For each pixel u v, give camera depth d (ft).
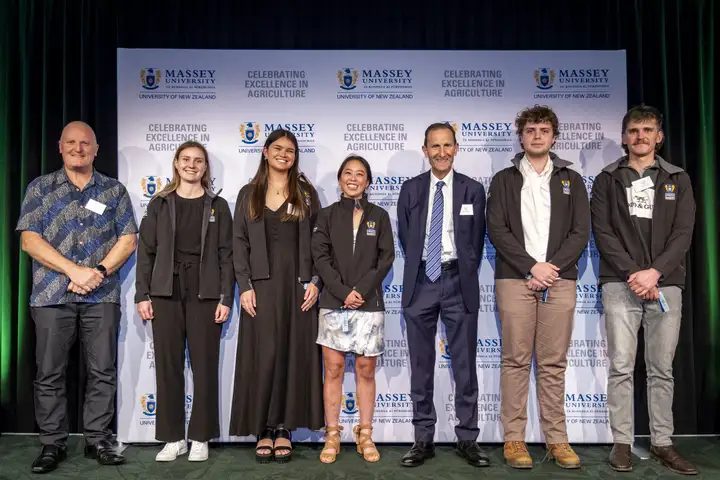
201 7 10.97
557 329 9.09
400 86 10.73
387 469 8.94
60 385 9.37
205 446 9.44
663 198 9.16
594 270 10.53
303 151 10.71
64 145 9.44
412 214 9.52
